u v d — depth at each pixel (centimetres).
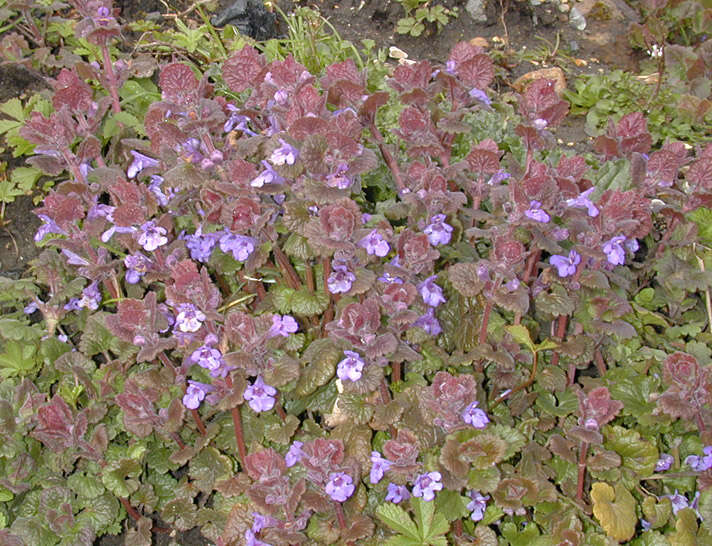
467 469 41
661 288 58
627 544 46
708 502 44
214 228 46
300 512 41
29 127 46
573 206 44
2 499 45
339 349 45
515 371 48
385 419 44
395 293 42
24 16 65
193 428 48
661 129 75
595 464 43
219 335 43
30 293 53
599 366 52
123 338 42
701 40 89
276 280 50
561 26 86
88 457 45
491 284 44
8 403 46
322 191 41
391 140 63
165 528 49
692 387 44
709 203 52
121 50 69
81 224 55
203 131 44
